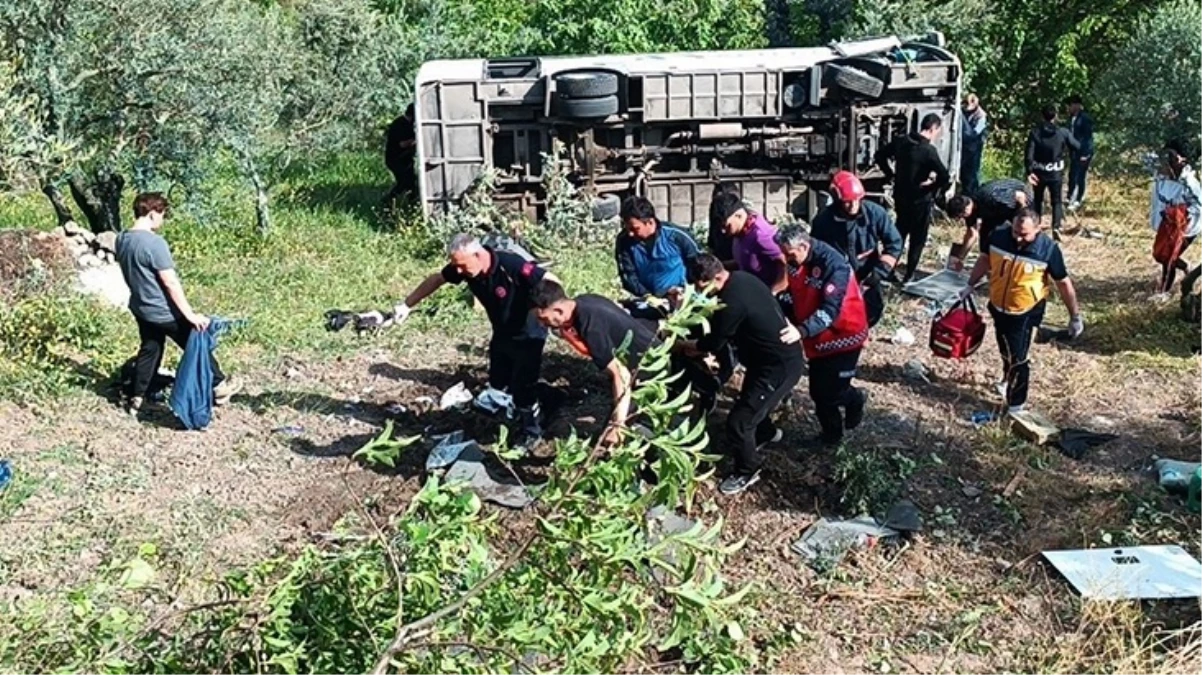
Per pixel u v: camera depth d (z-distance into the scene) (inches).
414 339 375.2
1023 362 308.7
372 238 506.0
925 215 438.6
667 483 143.9
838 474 269.7
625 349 159.3
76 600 143.0
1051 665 213.2
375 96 660.7
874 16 734.5
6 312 340.2
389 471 282.2
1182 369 354.9
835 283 275.4
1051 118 545.3
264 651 139.8
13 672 150.2
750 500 268.8
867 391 335.9
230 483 274.7
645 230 290.8
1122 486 279.0
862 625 225.9
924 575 242.5
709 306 157.9
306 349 364.2
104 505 259.8
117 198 459.5
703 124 514.0
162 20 426.6
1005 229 305.1
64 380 319.6
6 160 336.5
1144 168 642.8
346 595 140.6
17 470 270.7
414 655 135.9
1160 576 237.6
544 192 514.6
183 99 429.1
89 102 418.6
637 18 802.8
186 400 297.3
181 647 144.8
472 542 144.1
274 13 628.7
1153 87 630.5
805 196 529.3
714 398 292.5
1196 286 441.4
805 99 519.2
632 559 137.7
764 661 213.2
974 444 300.0
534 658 163.0
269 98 485.7
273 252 477.4
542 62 522.6
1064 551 248.8
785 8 788.0
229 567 236.1
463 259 276.8
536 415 288.8
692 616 144.3
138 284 297.7
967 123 578.6
